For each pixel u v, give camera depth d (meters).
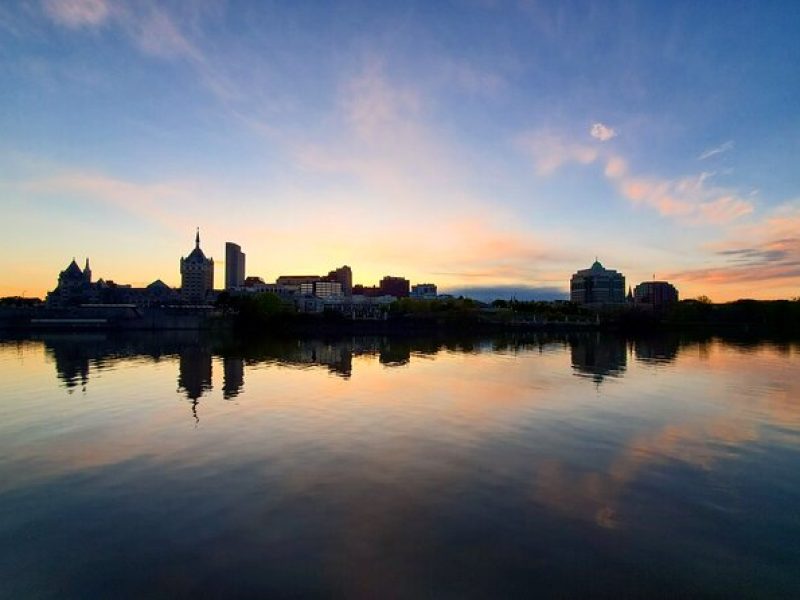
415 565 15.56
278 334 172.88
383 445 28.34
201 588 14.41
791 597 14.05
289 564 15.59
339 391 46.69
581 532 17.77
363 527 18.06
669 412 37.22
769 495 21.17
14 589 14.45
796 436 30.48
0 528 18.08
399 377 56.97
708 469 24.39
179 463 25.06
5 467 24.59
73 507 19.81
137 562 15.76
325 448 27.69
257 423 33.56
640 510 19.64
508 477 23.19
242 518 18.80
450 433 31.03
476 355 87.56
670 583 14.71
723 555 16.28
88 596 14.12
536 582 14.70
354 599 13.91
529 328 198.25
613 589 14.40
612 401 41.59
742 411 37.56
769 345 111.94
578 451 27.25
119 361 75.69
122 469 24.20
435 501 20.39
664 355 86.06
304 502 20.23
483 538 17.27
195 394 44.91
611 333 178.12
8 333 184.50
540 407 39.09
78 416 35.75
